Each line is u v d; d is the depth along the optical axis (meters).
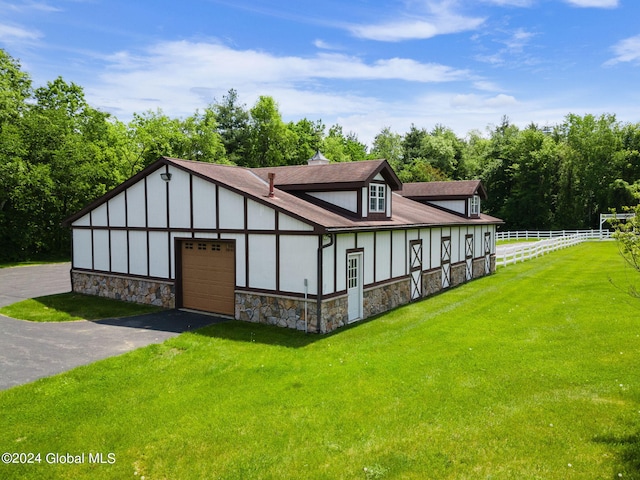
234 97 53.19
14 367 9.85
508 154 61.91
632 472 5.88
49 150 32.56
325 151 61.09
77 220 18.48
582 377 9.10
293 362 10.25
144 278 16.42
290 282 13.03
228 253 14.49
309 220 12.31
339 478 5.96
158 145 42.34
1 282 21.42
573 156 56.34
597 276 22.62
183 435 7.05
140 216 16.34
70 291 19.00
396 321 14.34
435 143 68.94
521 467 6.09
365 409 7.87
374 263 15.38
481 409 7.80
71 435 7.05
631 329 12.44
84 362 10.19
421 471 6.07
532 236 53.72
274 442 6.84
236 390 8.70
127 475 6.09
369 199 15.73
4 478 6.01
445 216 22.52
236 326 13.31
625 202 52.97
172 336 12.28
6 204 31.50
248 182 15.96
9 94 30.61
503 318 14.57
